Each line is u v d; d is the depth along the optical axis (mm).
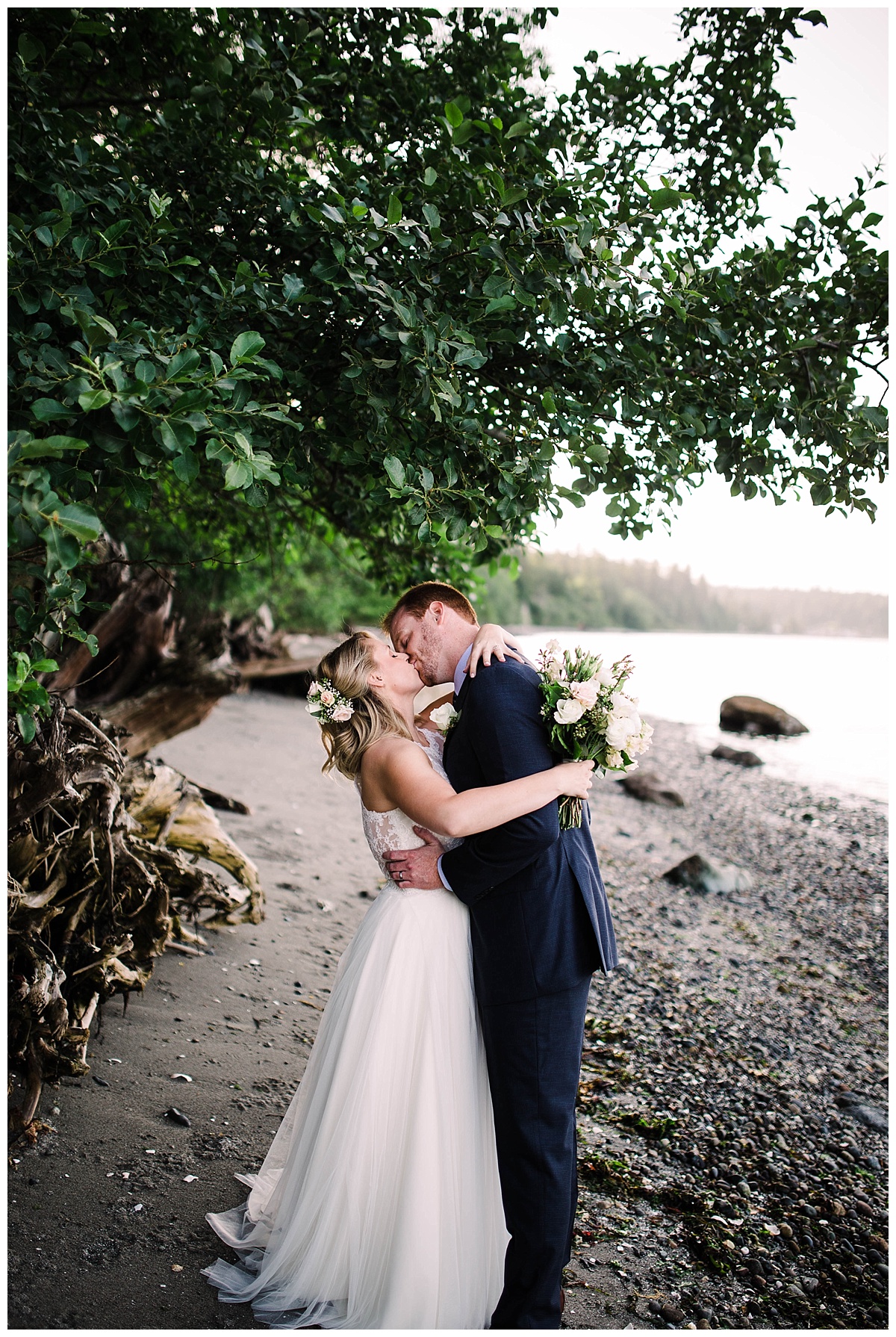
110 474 2096
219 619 5844
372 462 2789
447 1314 2309
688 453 2975
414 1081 2395
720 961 5992
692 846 9258
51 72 2936
